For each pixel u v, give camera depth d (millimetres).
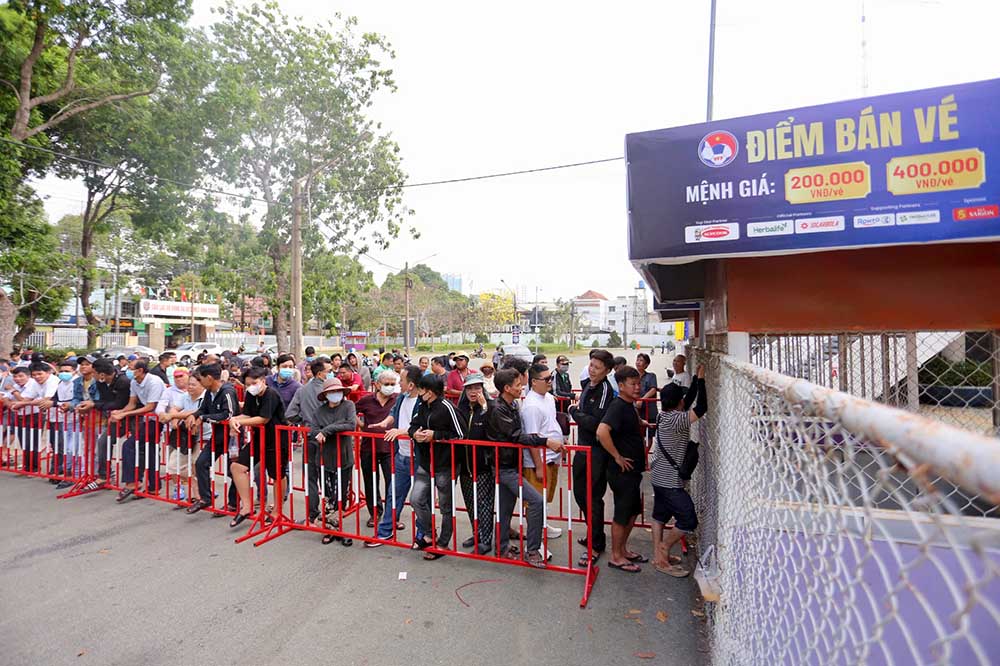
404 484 5168
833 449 1128
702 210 3496
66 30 14141
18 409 7703
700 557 4348
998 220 2904
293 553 4848
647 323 79688
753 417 2090
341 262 23391
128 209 21641
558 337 64812
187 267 38062
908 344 3576
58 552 4855
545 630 3559
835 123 3201
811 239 3250
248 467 5629
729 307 3781
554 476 5488
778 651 1678
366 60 20062
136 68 15656
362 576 4379
